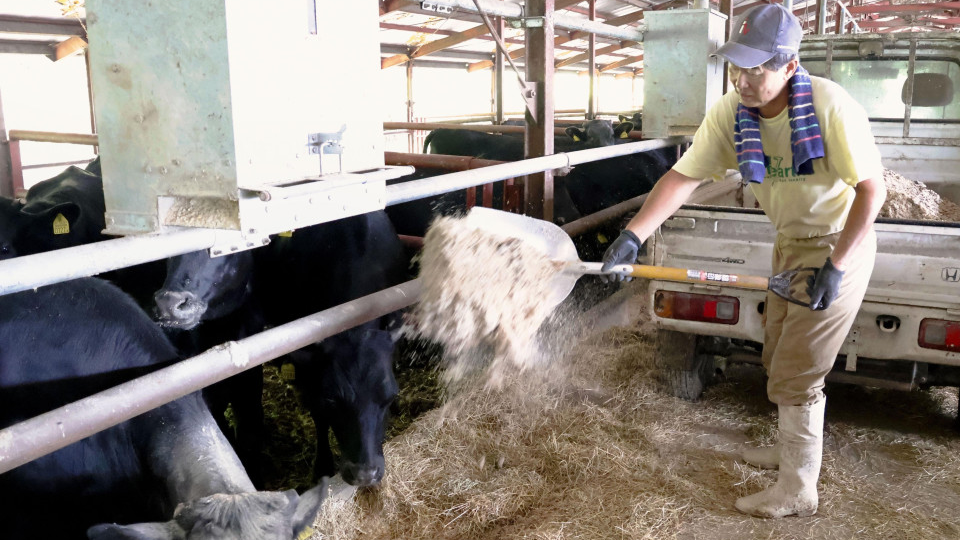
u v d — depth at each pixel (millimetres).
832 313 2803
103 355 2357
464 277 2639
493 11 4262
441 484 3229
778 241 3053
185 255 3000
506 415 3738
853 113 2562
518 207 4688
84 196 4465
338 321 2506
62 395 2301
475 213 2789
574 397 4020
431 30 14547
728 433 3729
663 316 3803
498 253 2707
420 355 4641
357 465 3014
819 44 5508
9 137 7418
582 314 4848
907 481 3287
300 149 2117
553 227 2895
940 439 3676
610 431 3691
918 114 5484
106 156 2109
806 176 2758
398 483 3174
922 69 5383
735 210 3594
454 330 2686
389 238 3801
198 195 1995
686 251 3705
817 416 2965
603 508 3062
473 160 4758
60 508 2359
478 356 2998
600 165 7105
